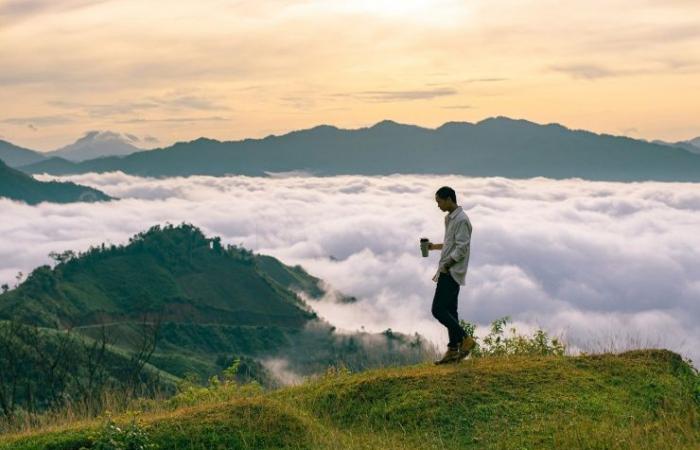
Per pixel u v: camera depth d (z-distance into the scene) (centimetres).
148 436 523
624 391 593
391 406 580
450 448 502
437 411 559
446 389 591
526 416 538
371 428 558
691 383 601
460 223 636
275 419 546
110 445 495
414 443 519
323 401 618
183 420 548
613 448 470
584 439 486
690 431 498
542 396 572
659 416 539
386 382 618
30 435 560
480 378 610
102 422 567
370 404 595
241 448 516
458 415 551
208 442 521
